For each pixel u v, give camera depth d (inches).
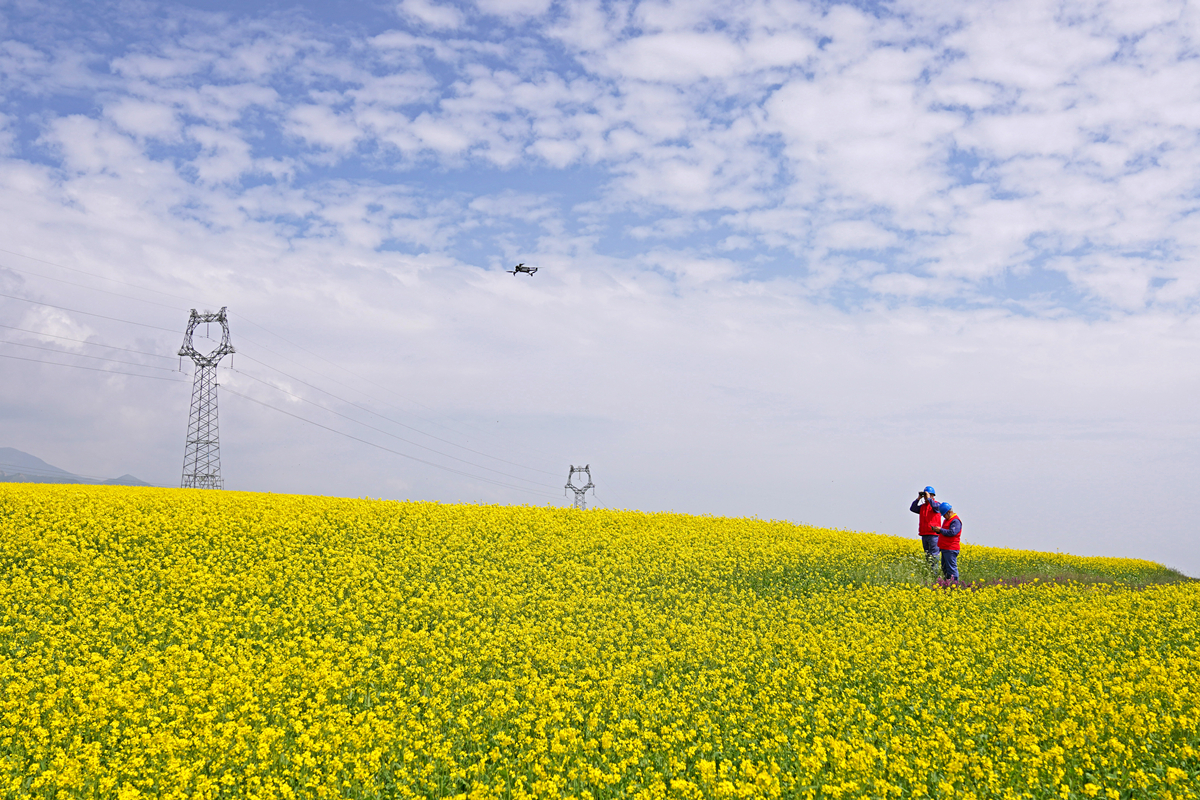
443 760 421.4
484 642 693.9
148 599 759.1
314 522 1128.2
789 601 906.1
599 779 390.0
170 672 549.3
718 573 1048.8
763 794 364.5
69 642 624.7
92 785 371.2
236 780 395.2
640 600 904.9
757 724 493.4
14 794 360.5
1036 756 389.7
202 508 1156.5
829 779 377.4
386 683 573.3
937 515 1054.4
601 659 658.2
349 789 383.2
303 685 547.8
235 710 478.3
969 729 444.1
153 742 414.6
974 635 687.7
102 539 940.6
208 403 2166.6
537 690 541.6
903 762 387.2
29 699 498.9
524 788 396.2
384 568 944.3
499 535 1163.9
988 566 1272.1
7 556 855.1
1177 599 845.8
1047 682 555.2
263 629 694.5
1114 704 466.0
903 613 829.2
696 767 415.5
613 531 1283.2
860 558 1190.3
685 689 575.8
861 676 600.4
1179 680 501.0
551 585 943.0
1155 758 400.2
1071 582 1019.9
